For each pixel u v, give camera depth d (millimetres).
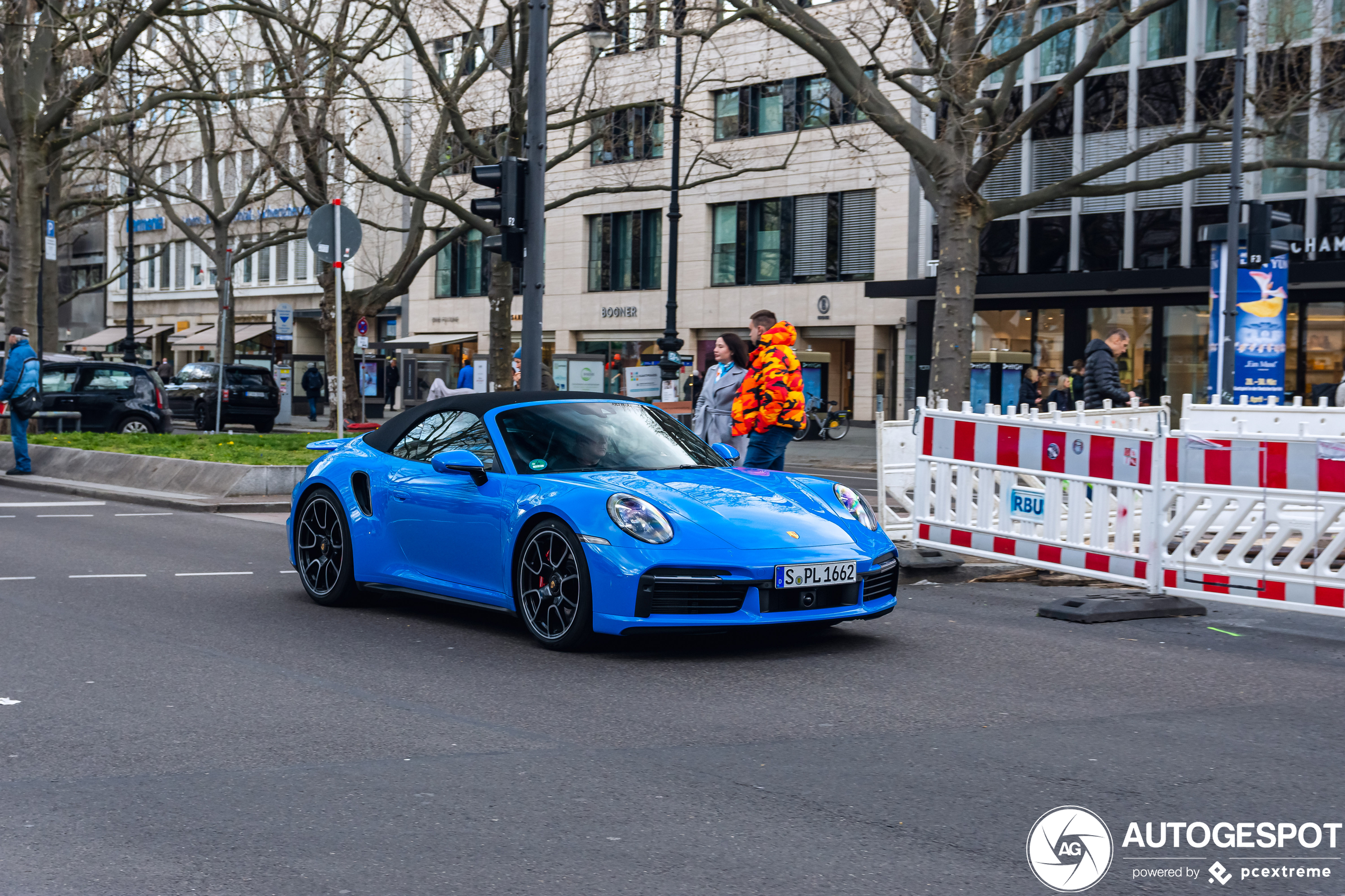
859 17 19734
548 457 7508
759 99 40469
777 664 6648
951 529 9812
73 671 6359
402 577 7910
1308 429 12031
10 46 21797
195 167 56969
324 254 14180
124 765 4754
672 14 20734
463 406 8078
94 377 24109
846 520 7168
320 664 6590
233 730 5266
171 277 65438
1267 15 22984
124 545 11297
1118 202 31828
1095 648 7117
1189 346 31406
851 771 4715
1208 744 5121
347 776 4625
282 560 10531
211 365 32531
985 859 3799
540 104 12727
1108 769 4754
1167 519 8352
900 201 37156
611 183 44312
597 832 4020
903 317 37500
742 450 12133
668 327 31688
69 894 3514
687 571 6516
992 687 6133
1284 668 6645
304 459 16094
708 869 3705
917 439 10102
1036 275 32250
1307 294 29453
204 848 3873
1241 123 19625
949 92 17859
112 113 23750
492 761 4836
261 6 21609
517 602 7160
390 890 3547
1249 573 8000
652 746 5059
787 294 40188
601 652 6922
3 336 38594
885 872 3689
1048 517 9125
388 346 49562
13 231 22234
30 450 18250
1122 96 31453
